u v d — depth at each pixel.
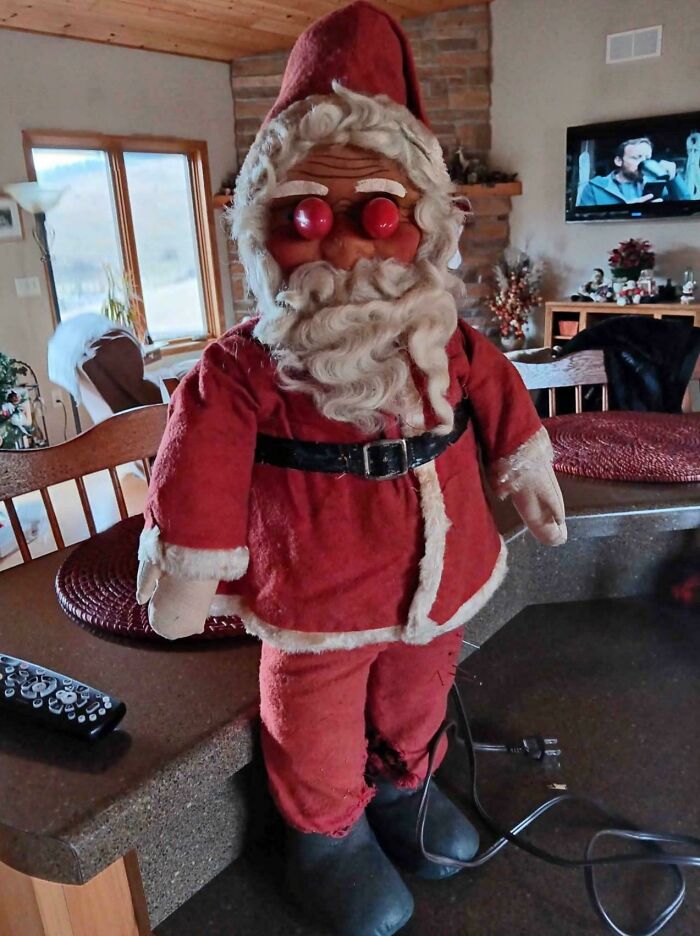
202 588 0.59
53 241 4.29
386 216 0.56
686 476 1.08
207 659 0.75
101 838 0.53
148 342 4.59
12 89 3.87
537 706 0.96
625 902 0.68
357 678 0.65
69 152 4.26
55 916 0.67
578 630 1.14
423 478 0.61
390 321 0.57
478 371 0.67
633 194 4.32
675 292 4.33
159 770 0.58
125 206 4.52
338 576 0.60
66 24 3.83
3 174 3.91
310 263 0.57
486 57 4.65
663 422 1.34
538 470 0.69
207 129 4.81
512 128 4.72
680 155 4.11
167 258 4.89
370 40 0.60
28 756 0.60
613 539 1.21
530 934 0.65
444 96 4.68
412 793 0.74
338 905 0.64
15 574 0.96
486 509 0.69
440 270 0.60
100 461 1.10
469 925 0.66
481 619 1.08
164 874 0.68
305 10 3.95
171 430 0.60
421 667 0.70
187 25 4.03
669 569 1.24
